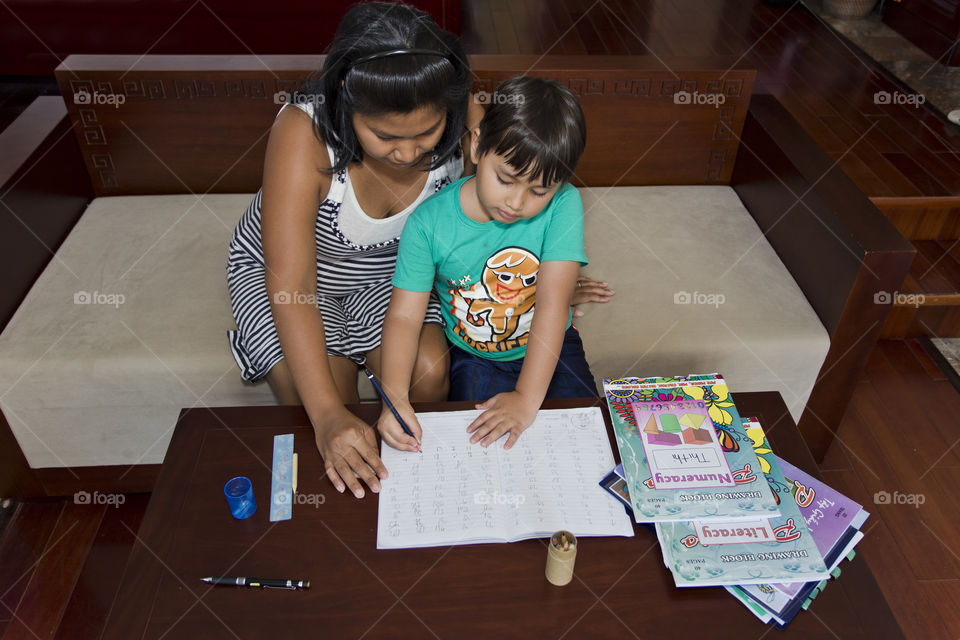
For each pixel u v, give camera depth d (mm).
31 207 1525
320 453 1032
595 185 1935
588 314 1526
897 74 2904
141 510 1541
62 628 1306
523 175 967
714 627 829
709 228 1786
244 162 1797
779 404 1117
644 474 971
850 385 1577
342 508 957
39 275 1556
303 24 2643
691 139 1864
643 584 871
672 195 1906
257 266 1421
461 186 1133
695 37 3355
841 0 3391
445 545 910
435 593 857
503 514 938
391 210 1257
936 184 2158
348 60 934
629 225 1786
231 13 2600
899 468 1673
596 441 1042
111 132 1723
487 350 1325
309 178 1118
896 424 1784
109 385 1386
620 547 910
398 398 1085
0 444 1437
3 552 1438
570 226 1131
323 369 1099
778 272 1655
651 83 1753
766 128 1737
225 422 1078
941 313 1982
